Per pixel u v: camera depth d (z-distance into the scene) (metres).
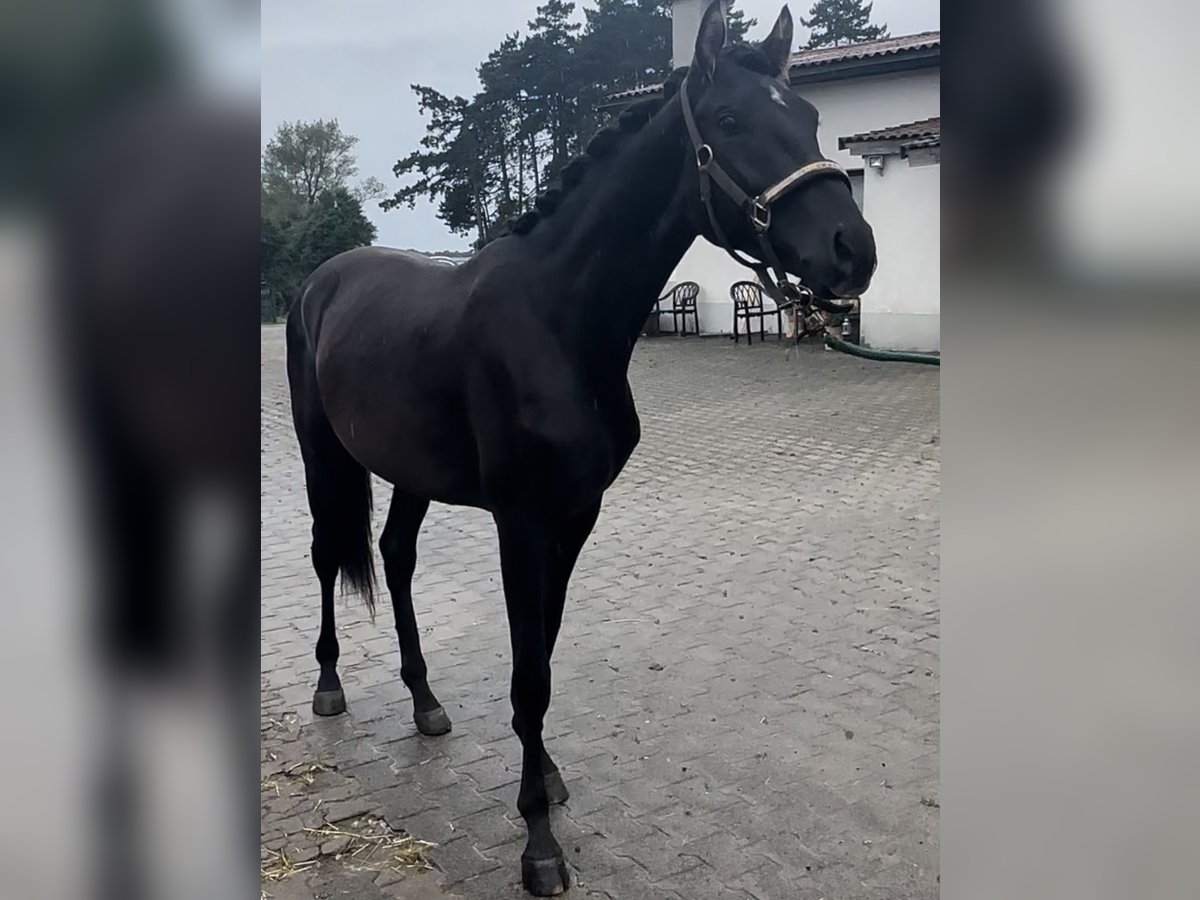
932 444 7.04
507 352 2.22
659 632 3.79
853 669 3.38
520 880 2.31
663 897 2.21
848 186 1.99
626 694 3.26
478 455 2.39
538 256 2.29
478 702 3.29
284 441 8.42
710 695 3.23
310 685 3.46
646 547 4.95
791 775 2.71
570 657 3.58
